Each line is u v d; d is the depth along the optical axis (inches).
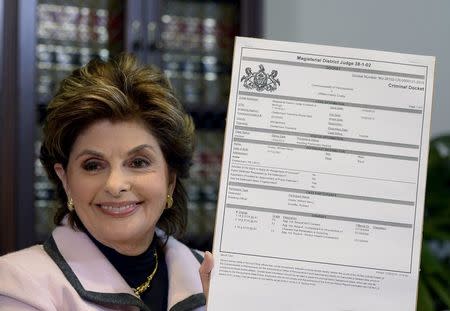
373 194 49.9
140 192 51.1
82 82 50.9
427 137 50.3
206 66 107.8
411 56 50.4
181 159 54.2
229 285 49.0
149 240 55.0
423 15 133.9
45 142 52.4
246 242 49.2
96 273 51.4
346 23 131.3
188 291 54.1
